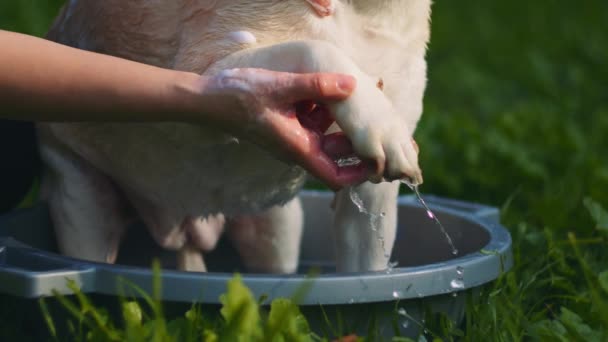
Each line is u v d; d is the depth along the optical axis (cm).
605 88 658
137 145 239
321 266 326
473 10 907
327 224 328
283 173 230
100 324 186
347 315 205
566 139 461
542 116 520
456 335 219
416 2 226
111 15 233
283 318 178
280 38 208
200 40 211
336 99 182
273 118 184
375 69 221
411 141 186
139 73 190
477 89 646
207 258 317
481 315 223
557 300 250
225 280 197
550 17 880
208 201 245
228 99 185
